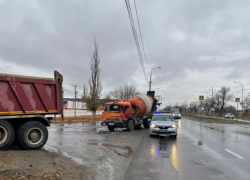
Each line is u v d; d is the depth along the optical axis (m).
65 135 15.31
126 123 19.53
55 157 8.08
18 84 9.12
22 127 9.11
